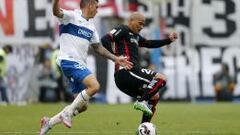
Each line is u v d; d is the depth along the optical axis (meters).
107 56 33.50
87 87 31.55
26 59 78.62
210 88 82.44
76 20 32.16
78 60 32.09
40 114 56.56
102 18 80.06
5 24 79.38
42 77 77.88
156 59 79.81
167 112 59.50
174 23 82.81
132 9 81.50
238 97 82.94
